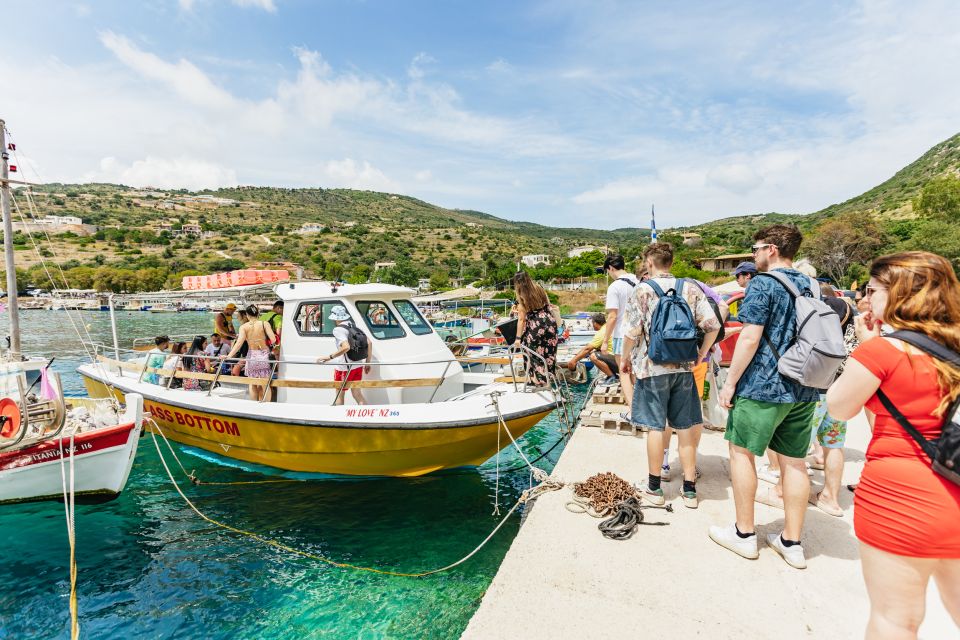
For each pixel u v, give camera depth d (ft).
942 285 5.90
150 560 15.53
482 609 8.54
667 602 8.68
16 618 12.93
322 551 16.07
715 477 14.19
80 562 15.40
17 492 18.15
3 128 22.12
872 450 6.21
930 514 5.63
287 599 13.67
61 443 17.88
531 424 18.90
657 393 11.84
